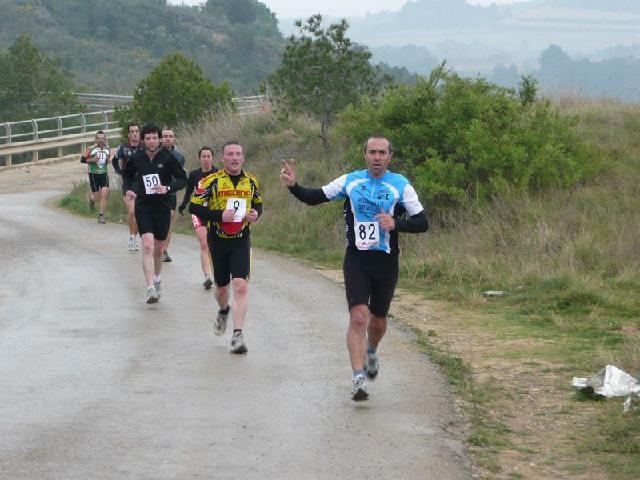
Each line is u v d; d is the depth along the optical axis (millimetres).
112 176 33938
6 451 7137
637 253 15219
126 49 97062
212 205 10703
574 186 19172
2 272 16375
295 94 26391
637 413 8375
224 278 10977
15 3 102125
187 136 30609
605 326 12094
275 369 9773
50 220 24859
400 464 7004
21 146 45719
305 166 24969
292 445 7391
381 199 8664
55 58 52531
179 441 7441
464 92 19391
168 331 11641
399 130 19312
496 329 12031
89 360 10156
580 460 7336
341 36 26078
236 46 104188
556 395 9086
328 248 18953
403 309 13258
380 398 8758
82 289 14641
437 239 17203
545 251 15672
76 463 6891
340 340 11125
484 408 8617
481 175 18688
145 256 13227
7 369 9742
